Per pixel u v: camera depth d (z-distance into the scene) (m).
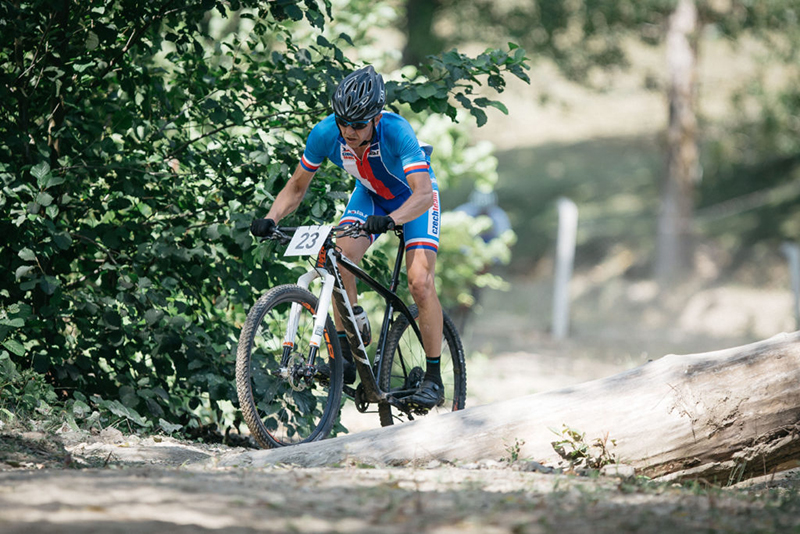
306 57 14.75
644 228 61.12
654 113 85.69
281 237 11.64
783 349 11.41
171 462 11.45
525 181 72.50
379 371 13.05
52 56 13.66
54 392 13.16
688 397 11.03
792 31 45.78
